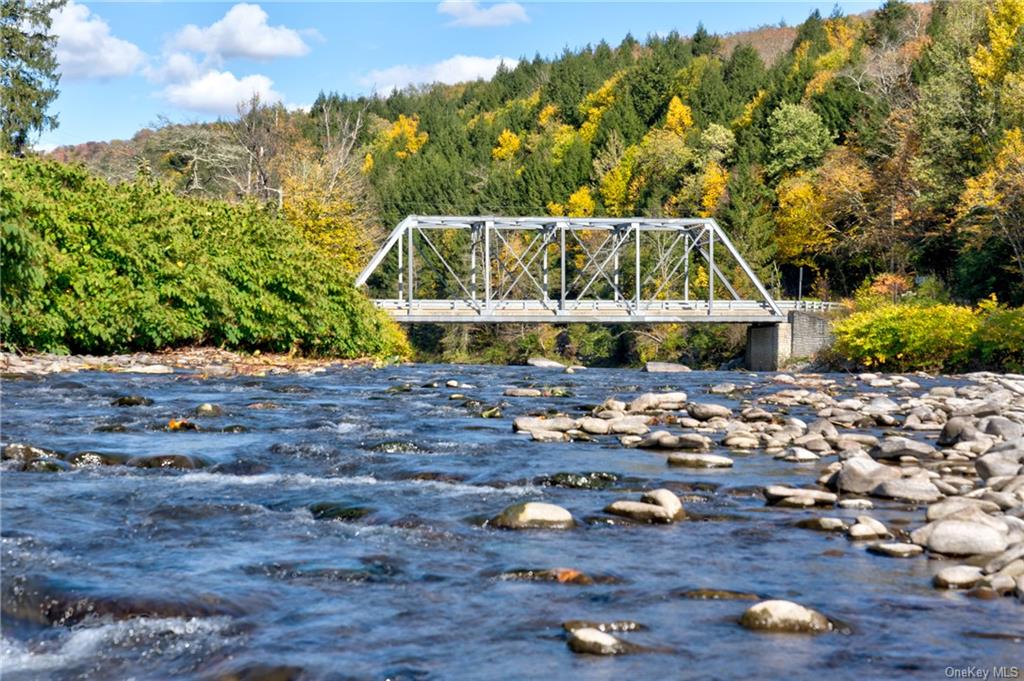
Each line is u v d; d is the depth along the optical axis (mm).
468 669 4648
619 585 6055
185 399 16281
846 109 92562
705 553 6859
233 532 7262
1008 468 9492
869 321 50938
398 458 10750
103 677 4582
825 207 77688
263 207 32062
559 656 4828
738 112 123625
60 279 22547
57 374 19297
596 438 12711
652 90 141500
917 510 8383
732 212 85875
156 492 8570
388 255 105500
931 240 65688
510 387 21719
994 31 63625
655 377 28547
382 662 4730
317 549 6809
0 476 9117
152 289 24219
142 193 25562
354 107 162625
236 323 26828
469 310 63812
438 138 165875
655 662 4758
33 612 5426
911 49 95438
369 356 33156
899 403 19000
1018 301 53281
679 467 10453
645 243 90562
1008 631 5219
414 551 6805
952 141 61438
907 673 4637
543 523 7609
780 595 5859
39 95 68312
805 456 11062
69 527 7230
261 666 4652
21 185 21766
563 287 64875
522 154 159875
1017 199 52688
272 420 13898
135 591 5672
